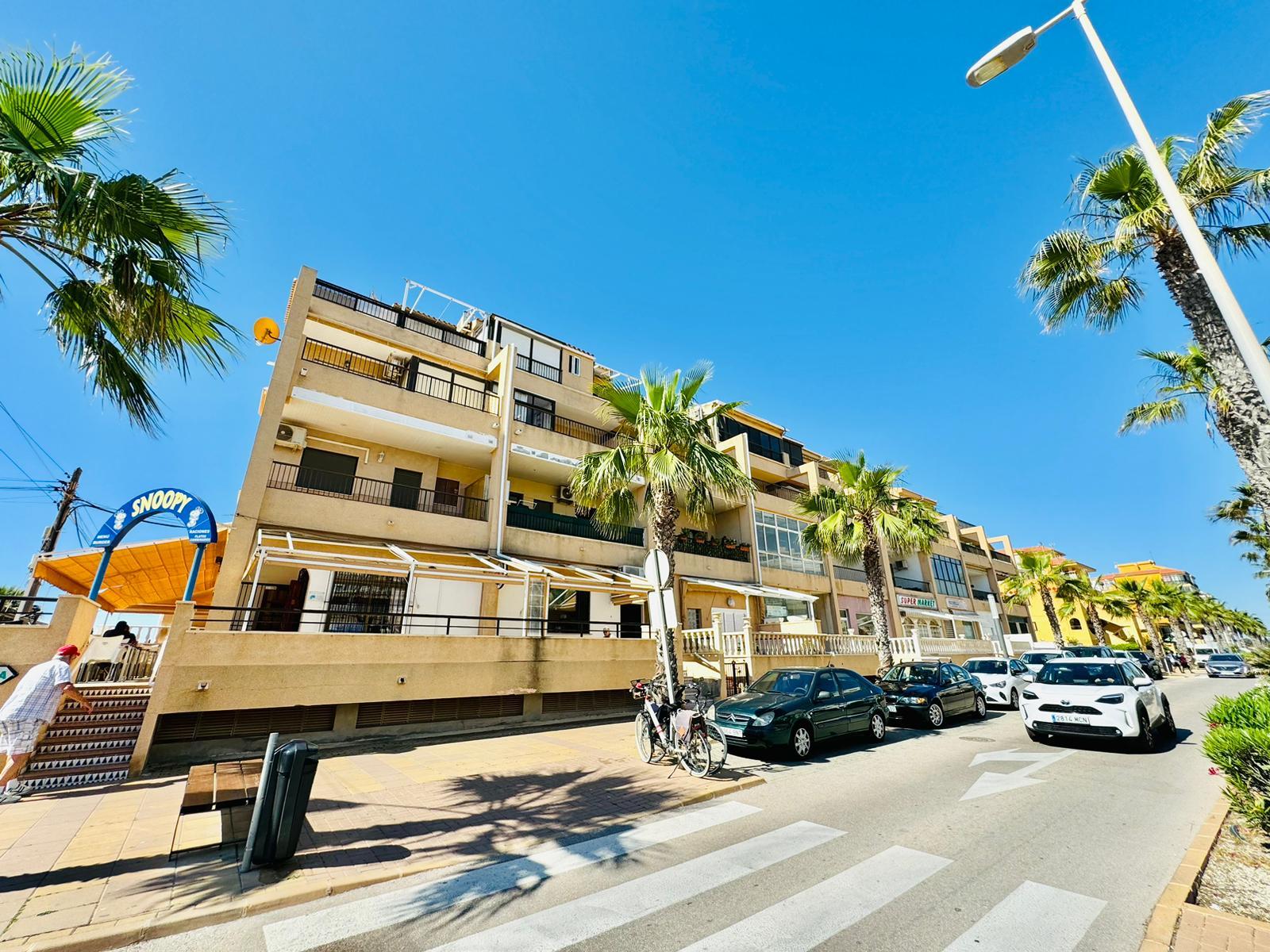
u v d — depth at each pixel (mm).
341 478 16344
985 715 15242
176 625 9148
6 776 6035
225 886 4270
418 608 15250
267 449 13516
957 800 6906
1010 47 6996
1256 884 4293
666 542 12484
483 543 16656
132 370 7070
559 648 13555
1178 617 50719
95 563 14055
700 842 5418
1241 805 5074
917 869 4723
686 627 20516
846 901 4125
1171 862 4867
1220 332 8328
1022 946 3504
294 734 10250
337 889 4328
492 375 19859
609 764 8750
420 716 11656
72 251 6168
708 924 3789
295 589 14438
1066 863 4867
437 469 18281
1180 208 5555
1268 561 20391
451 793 7117
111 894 4113
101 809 6363
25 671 7734
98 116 6195
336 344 17719
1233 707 6520
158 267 6469
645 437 13117
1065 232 10016
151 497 10758
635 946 3523
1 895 4066
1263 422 7820
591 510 21484
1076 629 51844
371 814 6191
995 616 37719
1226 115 8633
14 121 5656
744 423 29375
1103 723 9773
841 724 10453
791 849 5211
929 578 33750
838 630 25562
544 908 4055
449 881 4527
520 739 10992
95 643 12680
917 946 3504
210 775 6008
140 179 6082
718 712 10023
